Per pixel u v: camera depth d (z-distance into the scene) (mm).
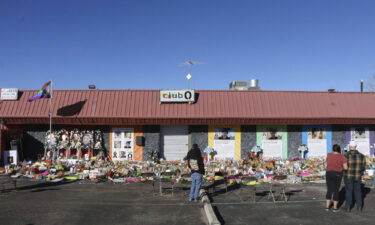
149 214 8086
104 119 16766
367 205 8961
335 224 7398
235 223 7453
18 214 8023
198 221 7555
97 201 9336
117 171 13492
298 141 18047
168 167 14906
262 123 17344
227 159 17328
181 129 17844
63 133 17172
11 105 17188
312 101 18266
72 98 17531
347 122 17938
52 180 12484
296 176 13156
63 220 7574
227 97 17969
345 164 8266
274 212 8320
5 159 15617
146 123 16953
